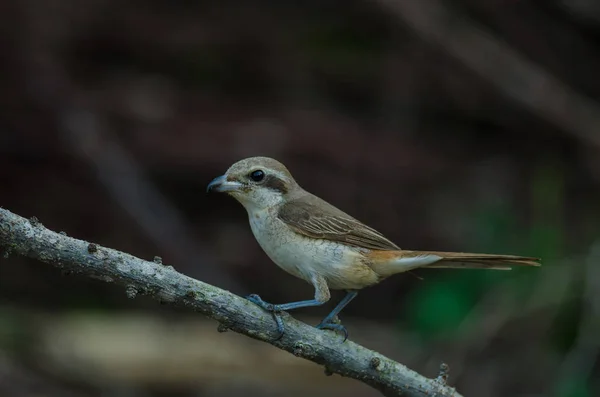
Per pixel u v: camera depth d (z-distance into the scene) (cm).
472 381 1141
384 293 1367
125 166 1294
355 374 646
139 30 1431
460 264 743
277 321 626
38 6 1331
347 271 752
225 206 1374
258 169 773
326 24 1529
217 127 1362
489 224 1333
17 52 1303
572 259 1213
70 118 1300
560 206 1412
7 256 553
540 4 1567
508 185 1466
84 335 1174
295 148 1365
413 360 1164
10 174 1288
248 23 1490
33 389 1084
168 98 1395
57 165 1300
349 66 1495
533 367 1158
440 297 1192
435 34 1388
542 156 1508
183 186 1352
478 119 1522
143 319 1234
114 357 1152
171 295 588
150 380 1148
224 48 1468
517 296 1178
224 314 608
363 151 1404
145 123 1340
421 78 1502
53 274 1305
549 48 1577
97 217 1301
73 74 1377
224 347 1177
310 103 1468
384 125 1483
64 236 564
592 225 1424
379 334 1266
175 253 1280
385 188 1391
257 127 1377
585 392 1088
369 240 762
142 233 1296
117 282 574
